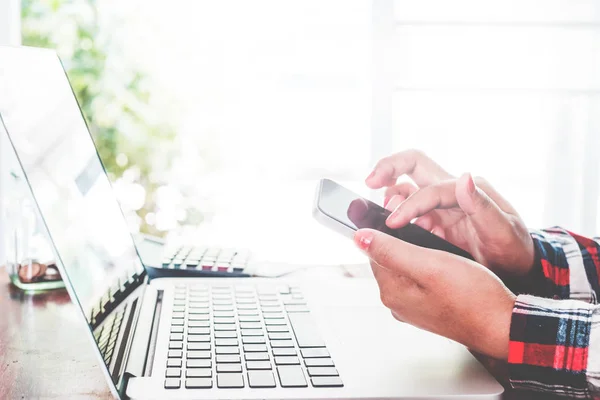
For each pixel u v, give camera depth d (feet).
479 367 1.60
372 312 2.14
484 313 1.56
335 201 1.97
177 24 8.23
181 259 2.87
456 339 1.64
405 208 2.00
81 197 1.76
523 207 7.18
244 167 8.52
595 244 2.38
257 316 2.02
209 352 1.62
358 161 7.62
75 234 1.57
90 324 1.40
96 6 8.13
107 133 8.36
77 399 1.47
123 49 8.23
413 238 2.04
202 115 8.44
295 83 8.08
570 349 1.51
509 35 6.78
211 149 8.53
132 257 2.35
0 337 1.97
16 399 1.47
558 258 2.33
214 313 2.04
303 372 1.51
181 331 1.80
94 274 1.63
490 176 7.12
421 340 1.82
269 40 8.08
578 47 6.83
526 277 2.30
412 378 1.50
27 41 8.00
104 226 1.97
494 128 7.02
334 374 1.50
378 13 6.50
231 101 8.38
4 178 3.52
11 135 1.37
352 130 7.79
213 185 8.59
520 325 1.54
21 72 1.62
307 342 1.74
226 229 8.51
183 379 1.42
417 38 6.75
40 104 1.69
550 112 7.01
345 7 7.66
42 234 2.62
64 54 8.11
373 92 6.60
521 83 6.86
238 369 1.50
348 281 2.69
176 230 8.66
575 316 1.53
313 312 2.11
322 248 6.75
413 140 6.98
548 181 7.13
